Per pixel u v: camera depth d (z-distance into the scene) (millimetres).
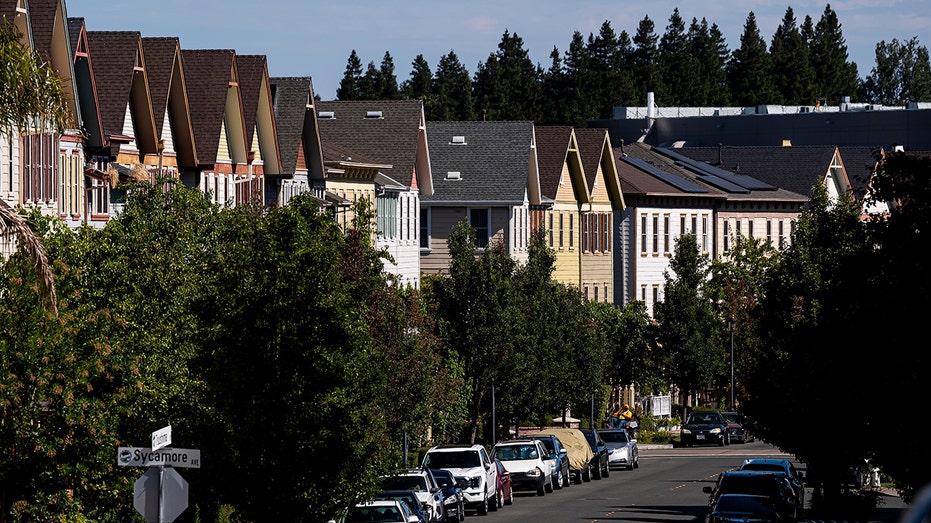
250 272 70750
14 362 56281
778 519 87875
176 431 68812
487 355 144500
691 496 124438
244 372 70125
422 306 126312
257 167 133875
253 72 133000
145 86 111938
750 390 96562
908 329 60719
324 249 71875
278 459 70438
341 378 71375
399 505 84750
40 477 57188
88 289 66000
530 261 164625
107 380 59406
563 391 163500
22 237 52281
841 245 93062
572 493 129000
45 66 54469
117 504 60281
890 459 62469
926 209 61875
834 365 65688
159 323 70250
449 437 149500
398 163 178125
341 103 182750
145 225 77375
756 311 99812
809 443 92562
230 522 73812
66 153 100688
